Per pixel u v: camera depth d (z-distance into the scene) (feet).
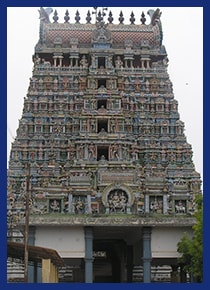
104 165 266.57
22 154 284.41
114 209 239.91
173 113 296.71
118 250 285.23
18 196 275.39
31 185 273.75
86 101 284.00
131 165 267.59
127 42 315.78
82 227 225.56
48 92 297.12
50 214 231.09
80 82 300.40
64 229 225.35
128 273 259.60
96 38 307.37
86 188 243.19
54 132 287.69
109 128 278.87
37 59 307.37
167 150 287.07
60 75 302.86
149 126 292.20
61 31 320.29
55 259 198.80
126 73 305.73
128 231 243.19
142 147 287.69
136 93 300.20
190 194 266.16
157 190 249.34
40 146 284.61
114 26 327.06
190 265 215.31
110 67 297.53
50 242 223.51
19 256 204.95
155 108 298.35
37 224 221.87
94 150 272.51
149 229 226.38
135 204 242.99
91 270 221.66
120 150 273.13
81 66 306.14
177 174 277.23
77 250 223.71
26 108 294.25
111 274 316.40
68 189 242.37
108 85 291.99
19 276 258.57
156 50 316.40
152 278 280.51
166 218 226.17
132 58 312.50
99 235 257.96
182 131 292.81
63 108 294.46
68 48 312.71
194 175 277.85
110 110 281.95
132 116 293.43
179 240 227.81
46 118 291.58
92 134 274.57
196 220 216.74
